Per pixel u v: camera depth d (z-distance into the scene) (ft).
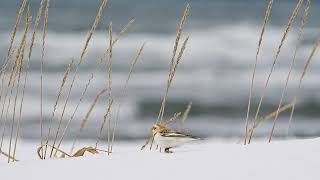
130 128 100.22
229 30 267.18
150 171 28.91
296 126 106.11
